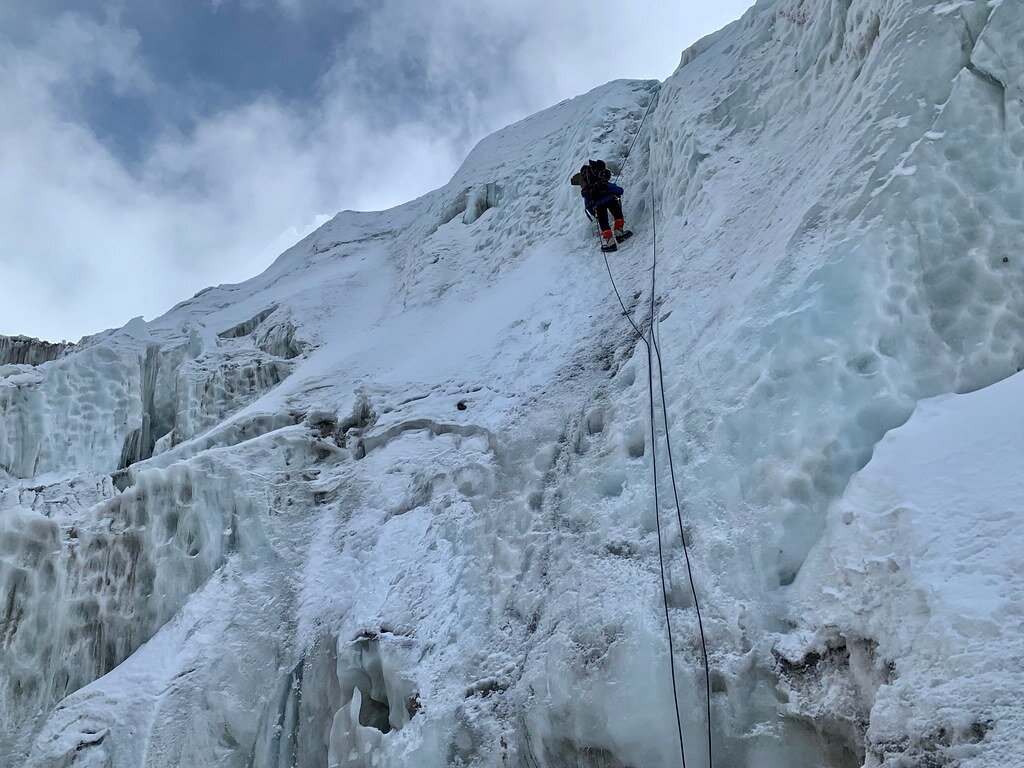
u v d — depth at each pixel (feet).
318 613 21.45
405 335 37.65
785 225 18.35
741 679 12.00
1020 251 13.66
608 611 14.40
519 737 14.76
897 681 9.62
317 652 20.47
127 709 20.79
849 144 17.25
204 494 25.32
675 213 28.04
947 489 11.14
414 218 60.75
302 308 48.24
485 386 27.40
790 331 14.57
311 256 64.80
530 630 16.31
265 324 49.32
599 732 13.41
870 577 11.05
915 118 15.85
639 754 12.78
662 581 13.98
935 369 13.47
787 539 12.84
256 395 41.37
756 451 14.05
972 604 9.49
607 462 17.70
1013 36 14.90
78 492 37.83
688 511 14.60
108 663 24.61
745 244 20.44
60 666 25.57
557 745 14.11
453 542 20.75
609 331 24.89
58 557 27.20
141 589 25.11
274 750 19.74
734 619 12.58
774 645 11.89
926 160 14.96
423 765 15.71
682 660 12.86
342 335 43.45
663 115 33.35
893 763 8.93
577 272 31.48
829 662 11.16
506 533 19.25
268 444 27.17
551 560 17.17
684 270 22.99
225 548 24.62
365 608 20.31
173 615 24.17
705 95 30.35
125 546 26.20
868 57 18.89
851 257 14.65
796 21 26.35
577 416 20.76
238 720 20.29
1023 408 11.61
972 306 13.67
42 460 46.19
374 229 65.46
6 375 48.65
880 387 13.39
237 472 25.55
